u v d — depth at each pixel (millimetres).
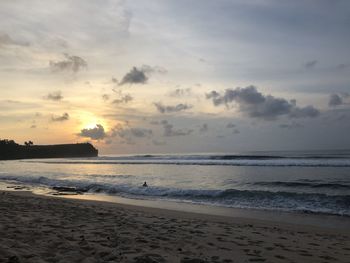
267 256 6941
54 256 5719
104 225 9500
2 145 167750
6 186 28188
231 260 6473
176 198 19828
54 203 15438
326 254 7395
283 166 41500
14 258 5168
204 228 10258
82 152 193500
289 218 13703
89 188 25188
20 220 9398
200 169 40906
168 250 6902
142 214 13000
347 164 40000
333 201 16922
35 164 77375
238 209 15945
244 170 37812
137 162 63500
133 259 5895
